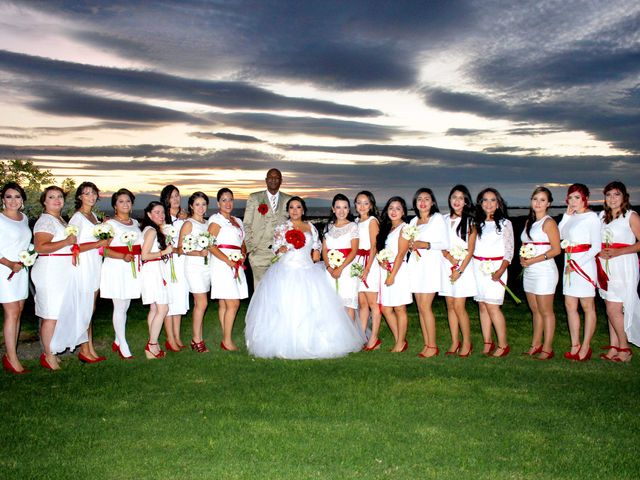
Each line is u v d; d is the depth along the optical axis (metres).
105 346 7.61
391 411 4.92
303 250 7.22
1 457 4.06
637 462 3.91
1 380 5.98
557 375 6.07
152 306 7.00
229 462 3.94
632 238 6.52
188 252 7.11
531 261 6.66
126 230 6.75
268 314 7.02
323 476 3.73
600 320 8.87
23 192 6.23
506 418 4.75
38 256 6.34
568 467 3.85
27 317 9.24
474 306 10.42
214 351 7.33
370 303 7.42
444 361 6.71
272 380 5.90
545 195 6.68
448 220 7.04
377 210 7.50
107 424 4.67
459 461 3.95
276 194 8.87
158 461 3.96
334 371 6.27
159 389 5.65
